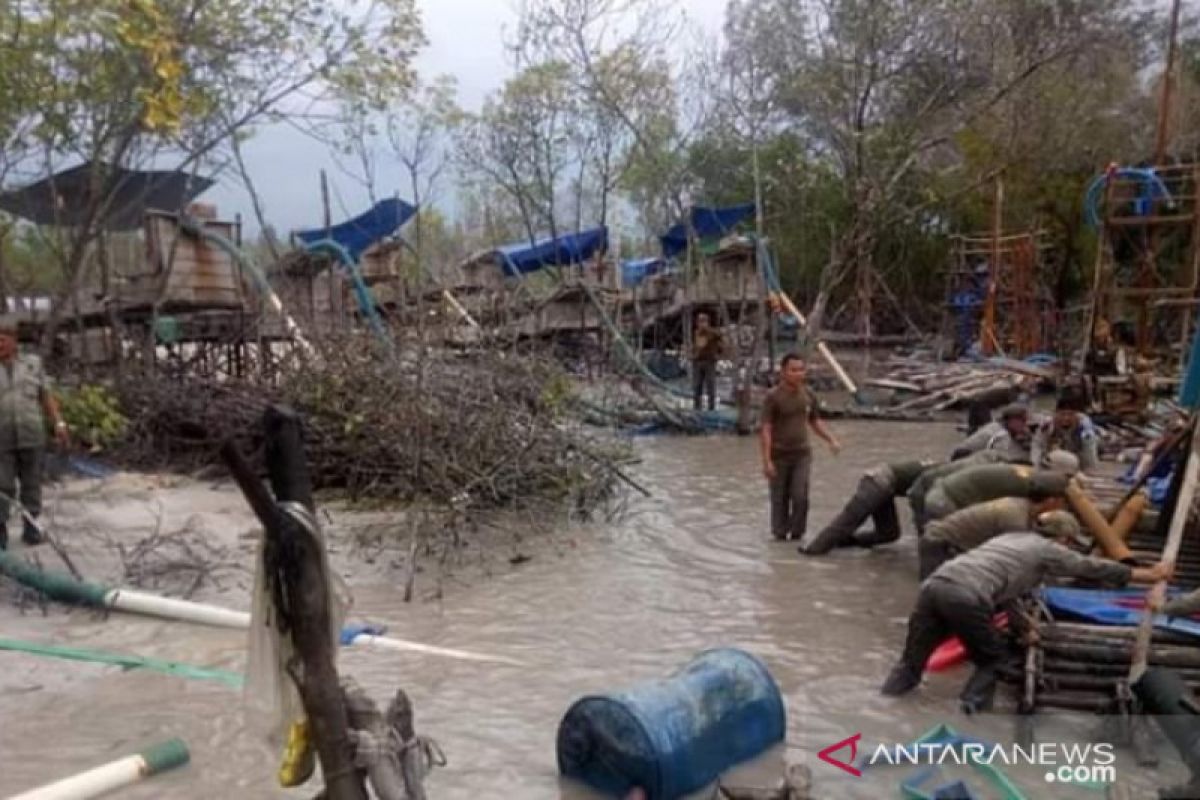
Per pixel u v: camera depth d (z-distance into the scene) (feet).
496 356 40.16
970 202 104.68
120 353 46.75
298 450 12.34
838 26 62.95
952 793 15.28
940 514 24.81
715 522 36.04
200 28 40.16
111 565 29.04
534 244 76.64
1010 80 66.74
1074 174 101.04
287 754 12.84
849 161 66.59
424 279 53.52
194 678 21.21
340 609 12.74
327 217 57.31
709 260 73.41
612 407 62.13
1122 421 52.08
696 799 15.94
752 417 62.03
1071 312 92.84
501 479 35.42
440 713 19.42
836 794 16.22
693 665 17.83
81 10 34.42
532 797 16.24
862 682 20.95
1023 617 20.27
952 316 104.47
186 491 39.11
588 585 28.17
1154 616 20.01
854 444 53.93
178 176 50.29
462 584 28.35
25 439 30.01
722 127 74.95
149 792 16.33
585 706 16.30
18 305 51.60
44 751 17.89
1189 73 105.60
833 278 64.54
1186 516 22.50
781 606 26.20
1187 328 57.67
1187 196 57.16
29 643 23.21
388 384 37.63
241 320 51.75
